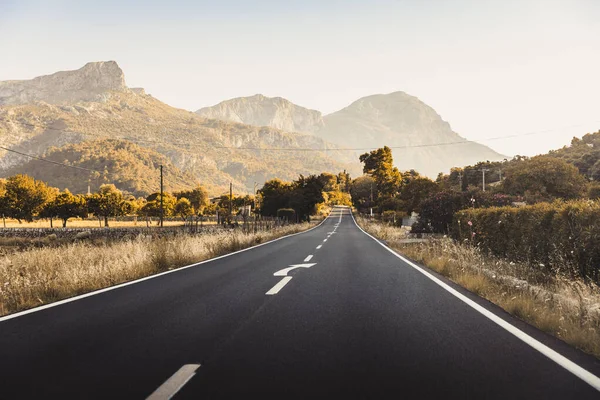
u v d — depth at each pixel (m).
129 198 137.00
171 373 3.97
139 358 4.42
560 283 8.94
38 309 7.03
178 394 3.48
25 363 4.27
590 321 5.63
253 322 6.01
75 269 10.09
